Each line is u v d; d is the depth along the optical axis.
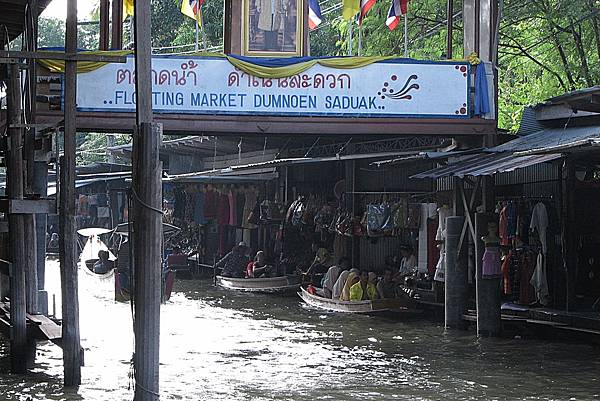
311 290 22.95
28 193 13.83
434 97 17.41
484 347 16.14
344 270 22.53
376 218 21.20
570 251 16.75
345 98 17.12
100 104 16.36
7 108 13.28
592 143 12.77
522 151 15.80
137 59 9.49
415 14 26.81
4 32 16.14
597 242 18.44
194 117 16.72
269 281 25.61
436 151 19.72
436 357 15.25
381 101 17.22
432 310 20.56
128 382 12.86
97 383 12.87
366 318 20.28
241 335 17.92
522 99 27.84
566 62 25.03
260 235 29.38
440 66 17.42
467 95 17.50
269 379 13.45
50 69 16.14
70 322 12.34
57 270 34.03
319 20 20.44
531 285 17.86
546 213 17.56
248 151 30.69
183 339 17.39
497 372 13.89
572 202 16.72
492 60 17.70
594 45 25.20
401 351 15.88
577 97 15.45
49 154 16.61
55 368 13.87
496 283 17.19
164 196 34.03
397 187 23.00
